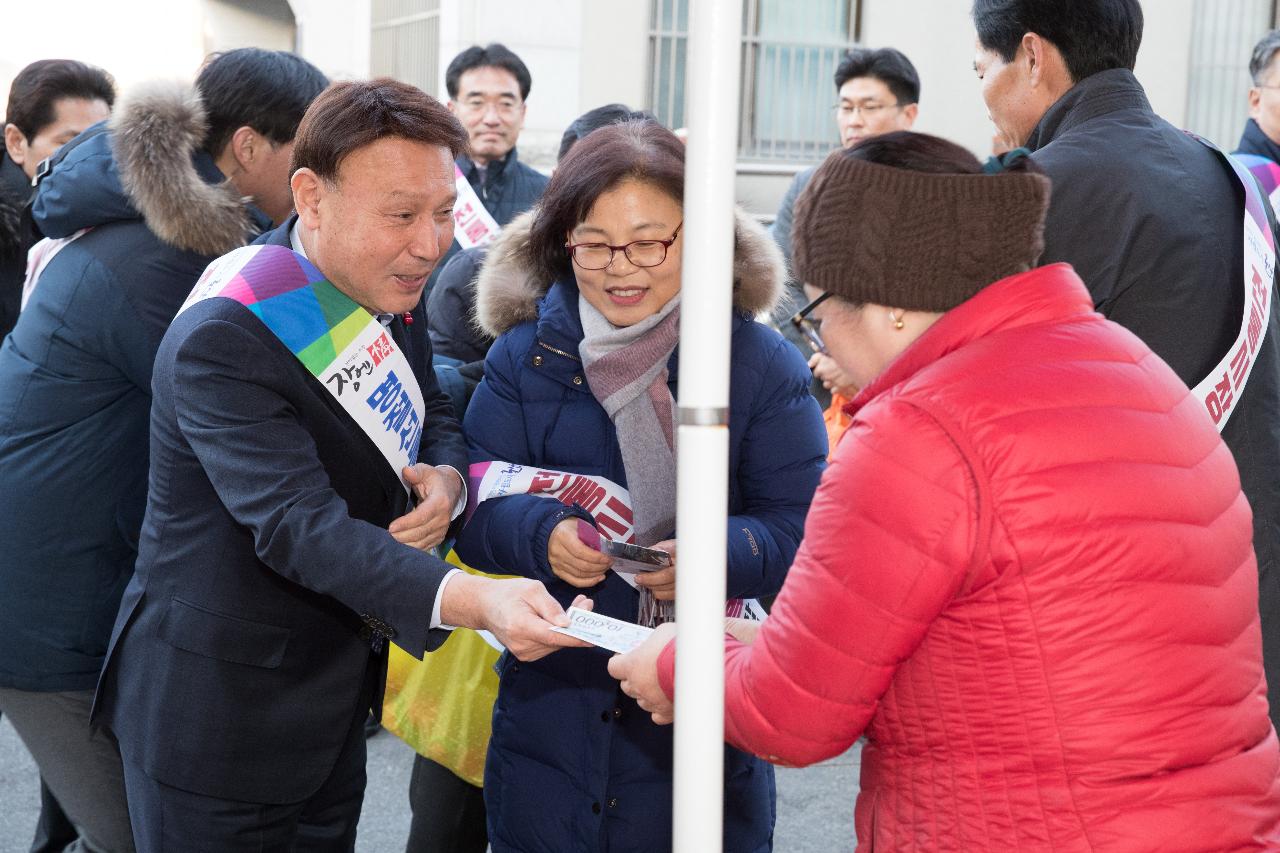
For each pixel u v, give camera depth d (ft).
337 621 6.57
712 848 4.25
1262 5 27.22
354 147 6.05
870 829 4.89
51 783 7.99
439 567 5.88
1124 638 4.32
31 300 8.00
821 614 4.48
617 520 6.97
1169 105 27.07
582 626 5.59
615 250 6.63
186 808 6.40
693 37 4.03
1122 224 7.55
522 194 16.88
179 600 6.33
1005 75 8.27
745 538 6.64
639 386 6.82
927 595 4.36
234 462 6.01
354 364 6.43
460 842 8.77
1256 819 4.51
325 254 6.32
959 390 4.45
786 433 6.95
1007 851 4.46
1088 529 4.31
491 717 8.16
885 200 4.59
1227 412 7.62
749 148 28.09
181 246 7.50
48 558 7.74
